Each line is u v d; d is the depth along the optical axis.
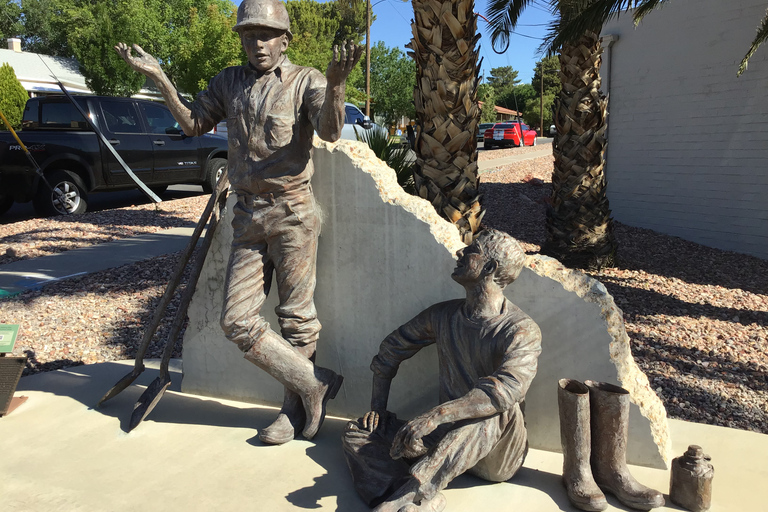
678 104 9.31
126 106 10.98
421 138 4.93
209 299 3.77
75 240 8.48
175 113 3.14
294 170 3.01
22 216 11.15
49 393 3.87
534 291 2.96
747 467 2.95
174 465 3.01
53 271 6.99
